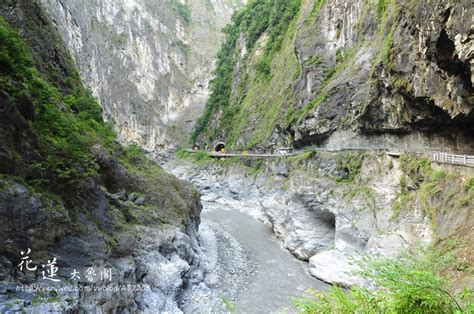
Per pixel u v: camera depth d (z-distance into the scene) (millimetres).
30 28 22594
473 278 9359
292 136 43500
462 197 14883
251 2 82312
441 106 17047
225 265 24641
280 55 58844
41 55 22719
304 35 44875
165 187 25828
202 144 78188
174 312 15500
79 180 14406
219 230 34281
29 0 23422
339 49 38125
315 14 45281
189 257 20922
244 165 53844
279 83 54438
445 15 13445
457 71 14781
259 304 18641
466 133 18656
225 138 68688
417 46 18016
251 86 67125
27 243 10578
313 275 21984
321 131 34656
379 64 24609
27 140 12117
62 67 25719
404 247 16484
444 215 15594
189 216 26016
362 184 24625
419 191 18750
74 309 10188
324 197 26047
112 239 15289
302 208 27797
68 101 21906
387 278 4871
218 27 128125
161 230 19922
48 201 12039
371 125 27312
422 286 4398
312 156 33000
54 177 12953
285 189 35375
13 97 12000
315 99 37312
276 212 32719
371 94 25969
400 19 22031
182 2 132375
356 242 21500
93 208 15367
